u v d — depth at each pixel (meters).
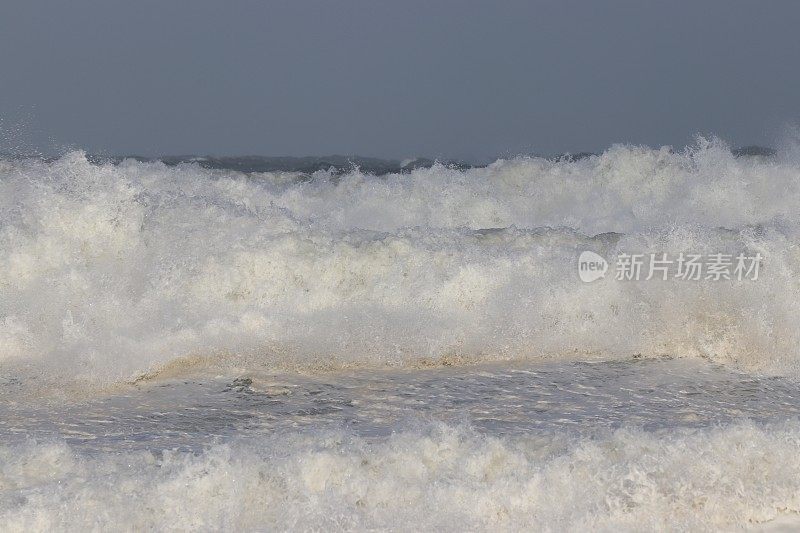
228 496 15.30
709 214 40.75
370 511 15.28
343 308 27.53
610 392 22.97
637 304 27.62
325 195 43.00
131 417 21.09
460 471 16.14
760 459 16.47
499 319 27.28
